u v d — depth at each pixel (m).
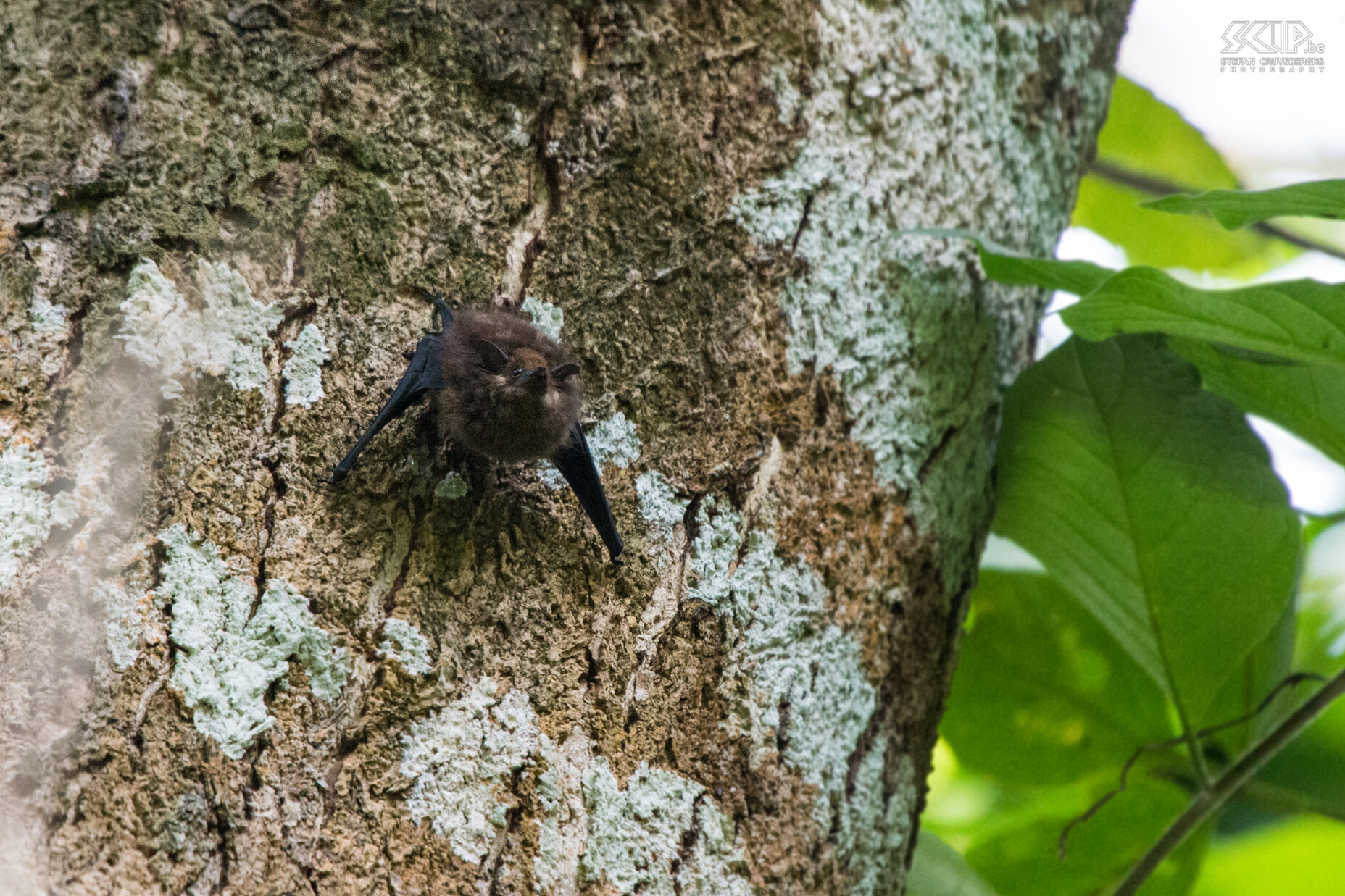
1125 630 5.36
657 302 5.27
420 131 5.27
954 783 5.50
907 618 5.31
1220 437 5.33
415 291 5.26
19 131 5.23
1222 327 5.29
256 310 5.24
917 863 5.34
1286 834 5.57
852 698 5.29
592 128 5.28
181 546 5.22
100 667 5.20
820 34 5.30
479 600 5.24
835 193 5.30
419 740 5.22
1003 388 5.36
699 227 5.28
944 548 5.32
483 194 5.27
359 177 5.26
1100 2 5.39
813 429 5.29
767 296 5.28
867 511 5.30
